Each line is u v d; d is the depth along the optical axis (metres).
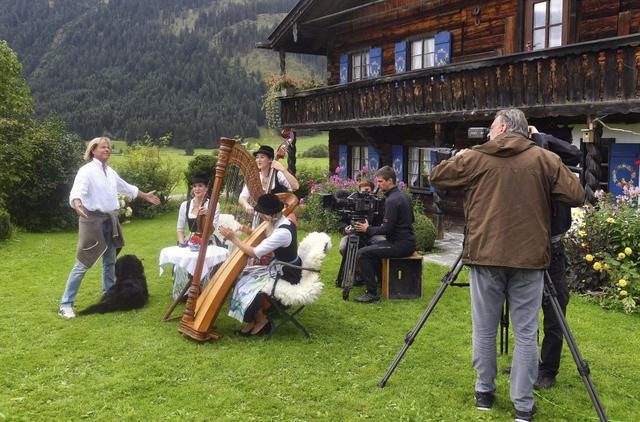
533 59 8.93
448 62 12.91
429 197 13.64
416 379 4.36
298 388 4.18
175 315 5.85
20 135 12.45
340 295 6.70
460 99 10.33
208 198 6.30
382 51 15.15
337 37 16.83
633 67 7.79
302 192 15.12
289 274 5.18
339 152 16.88
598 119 8.33
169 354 4.79
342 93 13.41
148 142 16.61
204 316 5.08
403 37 14.48
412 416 3.79
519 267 3.51
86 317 5.77
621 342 5.17
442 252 9.52
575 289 6.71
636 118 9.45
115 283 6.17
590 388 3.58
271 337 5.22
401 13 14.43
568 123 10.27
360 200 6.52
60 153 12.61
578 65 8.40
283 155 6.51
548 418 3.78
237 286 5.27
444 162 3.79
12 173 11.84
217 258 5.75
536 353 3.66
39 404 3.88
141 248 10.09
